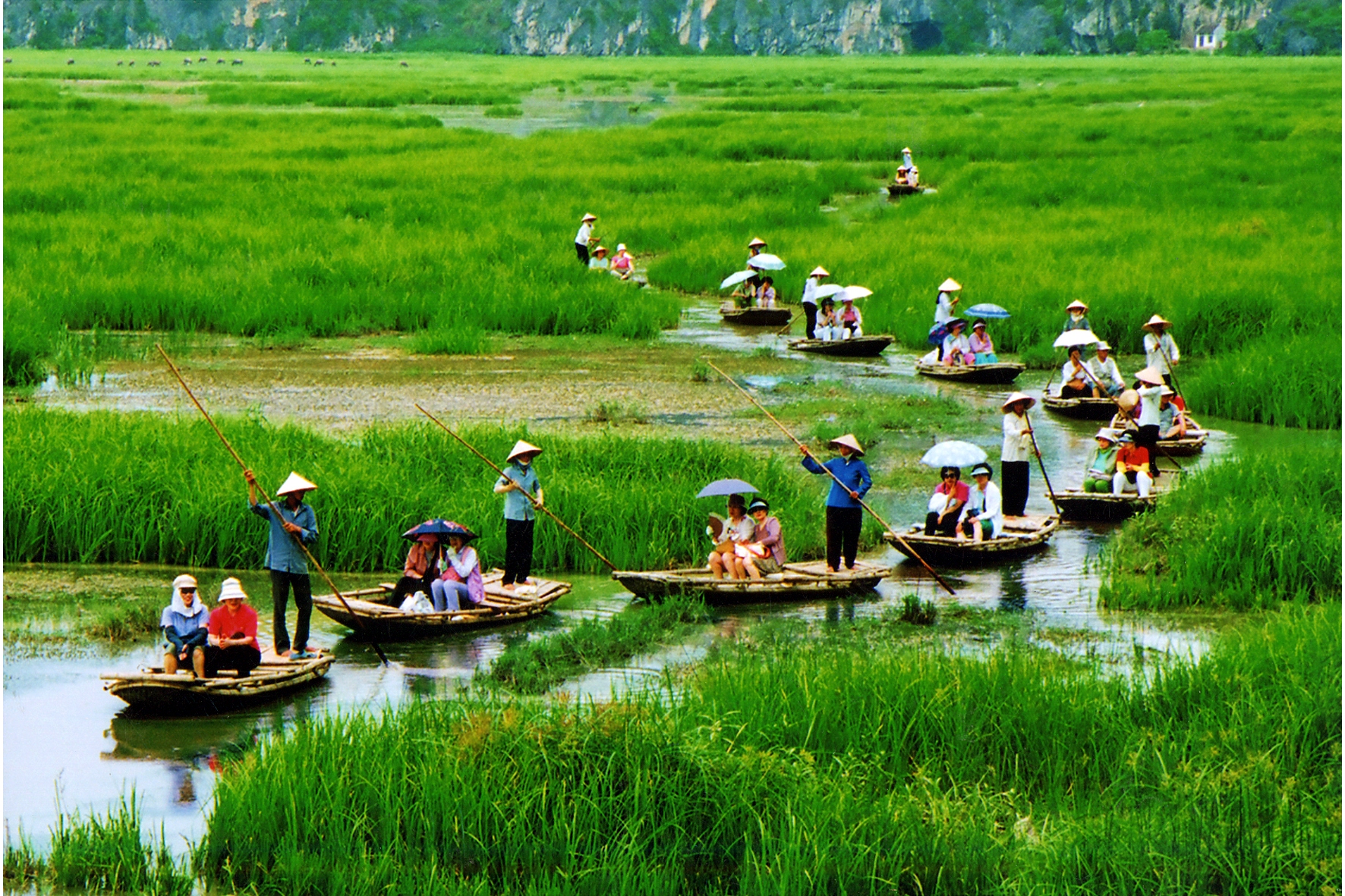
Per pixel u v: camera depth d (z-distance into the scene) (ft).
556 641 176.55
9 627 184.96
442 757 130.21
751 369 375.25
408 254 485.15
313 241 511.81
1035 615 193.16
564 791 125.90
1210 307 400.67
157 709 157.28
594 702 155.74
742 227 576.20
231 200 615.98
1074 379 331.36
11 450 238.07
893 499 254.27
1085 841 119.14
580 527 220.64
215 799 128.26
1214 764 131.44
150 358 372.79
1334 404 319.06
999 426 314.96
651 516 224.33
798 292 468.75
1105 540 233.14
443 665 173.78
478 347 390.21
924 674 151.12
